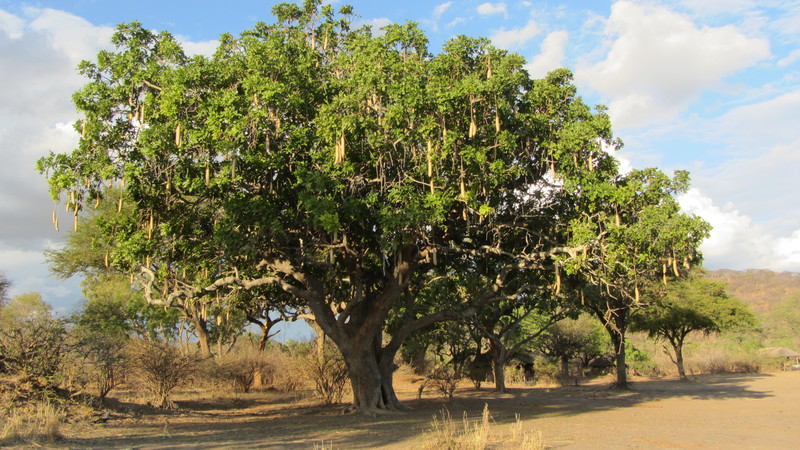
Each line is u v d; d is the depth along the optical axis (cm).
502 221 1986
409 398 2977
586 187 1681
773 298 12475
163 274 1998
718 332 4275
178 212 1742
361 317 2223
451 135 1500
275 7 2022
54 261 3253
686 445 1278
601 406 2378
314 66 1872
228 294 2258
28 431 1341
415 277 2297
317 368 2547
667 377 5256
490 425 1680
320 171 1583
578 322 4944
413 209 1510
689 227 1630
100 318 2736
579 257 1738
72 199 1628
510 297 2109
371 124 1538
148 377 2311
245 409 2547
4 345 1731
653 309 3912
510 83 1652
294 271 1967
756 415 1959
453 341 3919
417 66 1594
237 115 1505
